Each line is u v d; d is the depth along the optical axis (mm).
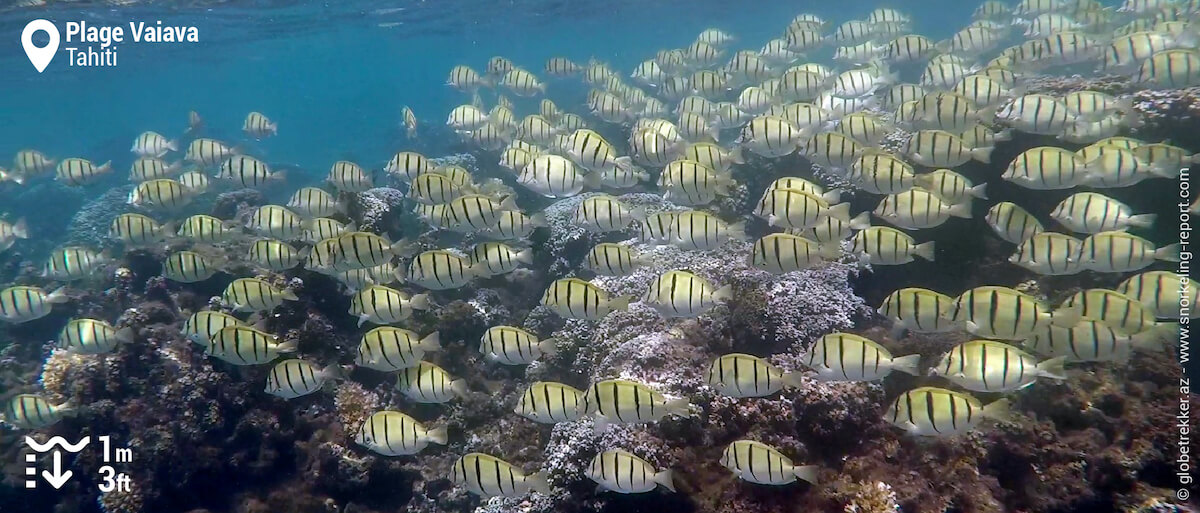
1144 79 1534
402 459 1495
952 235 1534
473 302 1827
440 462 1479
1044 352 901
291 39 7855
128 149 6160
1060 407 1071
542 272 2018
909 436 1041
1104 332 865
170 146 2494
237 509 1501
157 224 1740
